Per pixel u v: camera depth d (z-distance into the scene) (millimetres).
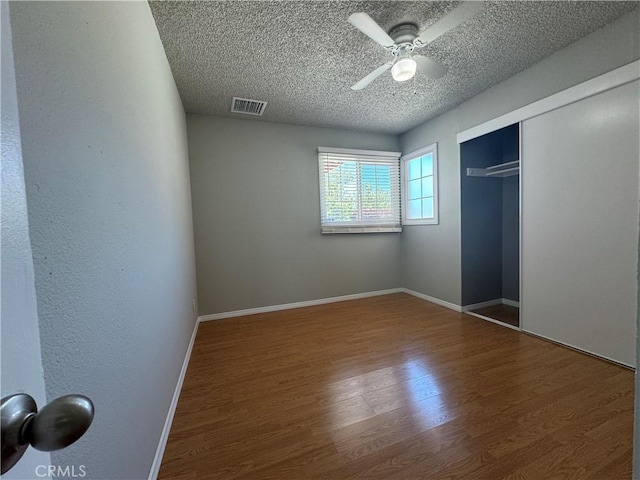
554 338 2229
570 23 1777
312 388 1713
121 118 929
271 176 3332
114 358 796
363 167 3787
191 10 1532
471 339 2371
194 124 3004
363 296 3848
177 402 1605
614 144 1812
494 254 3299
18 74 457
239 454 1228
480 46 1995
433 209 3434
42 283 501
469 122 2840
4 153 327
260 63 2086
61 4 597
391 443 1264
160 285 1377
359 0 1521
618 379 1690
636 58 1688
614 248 1851
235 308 3217
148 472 1046
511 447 1220
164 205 1561
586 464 1128
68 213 594
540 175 2244
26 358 357
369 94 2672
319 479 1097
